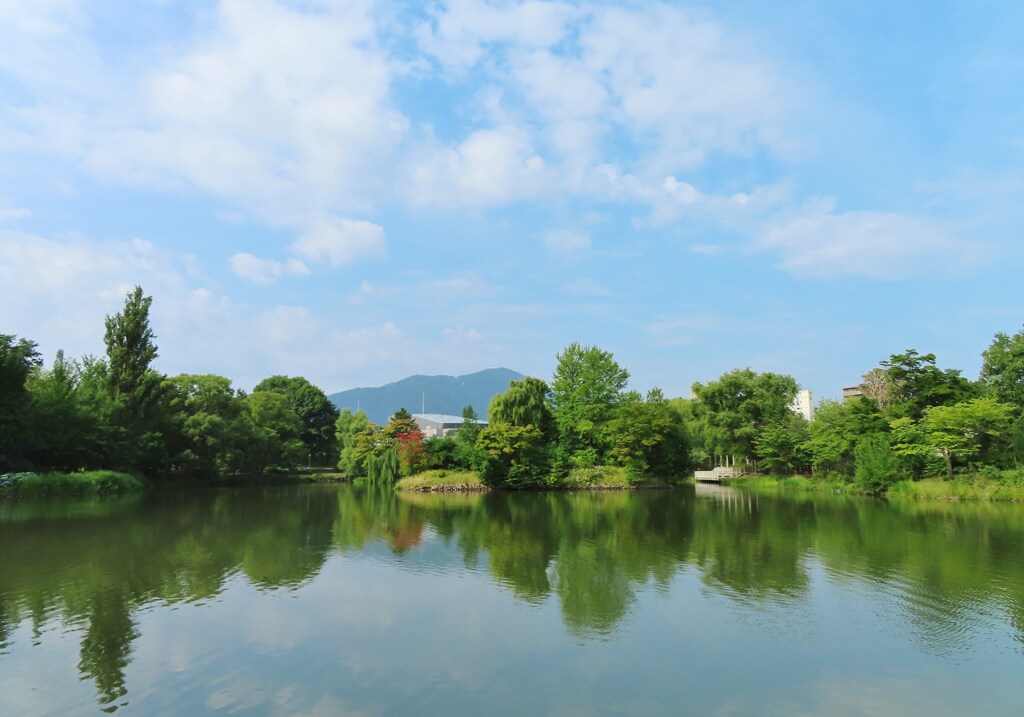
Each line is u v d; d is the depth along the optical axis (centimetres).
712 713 888
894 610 1412
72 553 2080
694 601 1490
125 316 6047
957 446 4328
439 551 2189
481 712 882
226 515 3347
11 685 971
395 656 1110
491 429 5809
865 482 4638
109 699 921
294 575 1769
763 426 6812
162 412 6306
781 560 2000
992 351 5609
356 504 4225
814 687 981
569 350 6931
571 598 1515
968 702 927
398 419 7500
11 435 4234
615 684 989
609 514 3488
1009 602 1477
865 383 6838
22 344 4706
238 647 1150
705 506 3972
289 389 11262
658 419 6066
